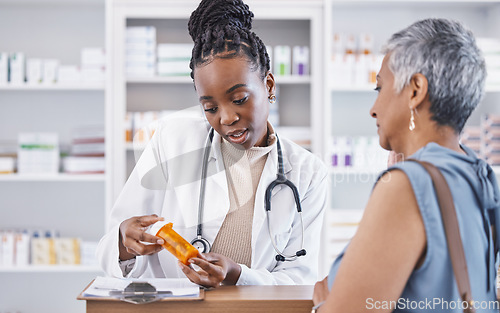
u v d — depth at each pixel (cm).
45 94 343
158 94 342
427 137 99
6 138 342
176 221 157
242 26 139
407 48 98
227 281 138
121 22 309
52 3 335
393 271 91
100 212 348
